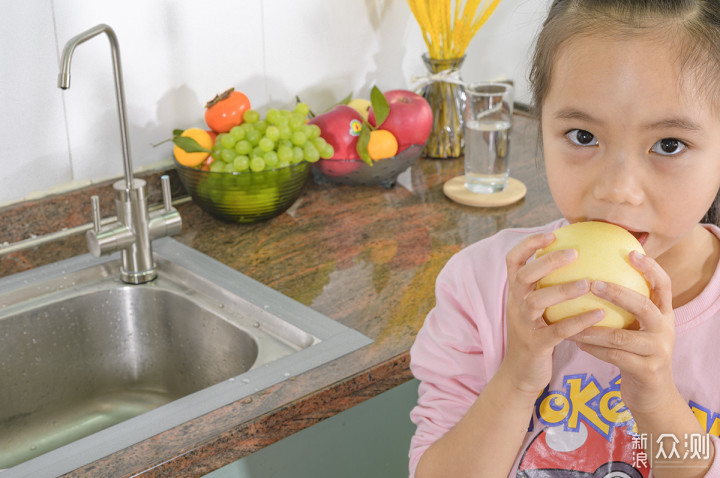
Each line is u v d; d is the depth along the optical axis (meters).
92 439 0.97
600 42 0.66
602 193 0.68
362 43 1.82
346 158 1.66
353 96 1.85
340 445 1.12
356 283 1.34
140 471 0.92
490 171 1.66
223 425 0.99
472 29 1.81
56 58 1.41
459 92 1.86
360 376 1.09
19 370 1.37
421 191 1.72
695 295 0.84
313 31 1.73
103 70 1.48
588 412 0.87
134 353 1.46
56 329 1.39
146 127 1.56
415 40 1.93
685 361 0.82
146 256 1.42
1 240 1.44
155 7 1.50
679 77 0.64
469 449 0.82
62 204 1.48
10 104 1.39
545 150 0.74
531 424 0.89
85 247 1.48
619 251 0.68
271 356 1.19
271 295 1.31
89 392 1.45
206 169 1.53
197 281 1.39
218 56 1.60
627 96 0.65
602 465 0.87
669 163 0.67
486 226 1.55
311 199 1.68
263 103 1.70
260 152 1.49
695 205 0.68
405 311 1.25
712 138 0.66
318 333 1.20
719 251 0.85
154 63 1.53
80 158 1.50
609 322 0.68
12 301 1.36
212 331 1.34
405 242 1.49
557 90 0.69
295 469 1.08
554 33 0.70
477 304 0.91
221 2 1.57
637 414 0.74
